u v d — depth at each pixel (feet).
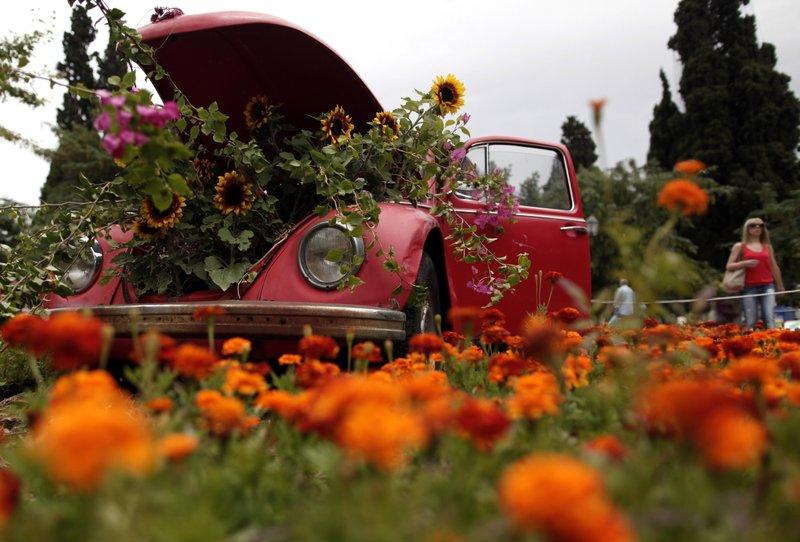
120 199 14.21
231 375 5.62
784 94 100.89
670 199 5.24
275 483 4.53
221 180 13.55
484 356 9.07
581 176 90.68
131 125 6.97
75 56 102.58
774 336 11.23
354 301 11.82
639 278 5.47
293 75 14.53
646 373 5.48
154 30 13.25
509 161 18.10
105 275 13.83
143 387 5.64
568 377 6.75
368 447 3.13
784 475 4.12
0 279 13.43
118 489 3.34
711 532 3.60
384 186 14.76
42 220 17.61
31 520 3.73
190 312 10.85
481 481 4.21
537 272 17.85
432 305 13.70
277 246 12.87
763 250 28.81
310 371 6.15
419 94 15.17
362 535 3.12
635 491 3.76
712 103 100.01
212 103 14.69
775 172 98.99
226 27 13.05
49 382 10.96
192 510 3.53
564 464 2.58
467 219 16.38
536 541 2.65
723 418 3.50
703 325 14.20
